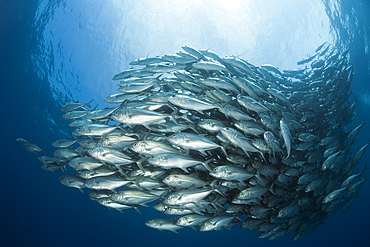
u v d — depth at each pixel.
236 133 5.10
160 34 20.59
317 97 9.91
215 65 6.12
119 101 6.31
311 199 7.02
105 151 5.20
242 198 5.47
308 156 7.20
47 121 20.23
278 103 7.25
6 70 19.22
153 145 4.96
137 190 5.59
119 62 20.42
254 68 8.18
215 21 20.20
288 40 20.70
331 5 18.42
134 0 19.02
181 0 19.17
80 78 19.78
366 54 19.03
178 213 5.70
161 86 6.70
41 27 18.41
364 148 7.44
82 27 19.05
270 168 6.02
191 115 6.48
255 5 19.38
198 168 6.07
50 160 7.70
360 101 20.42
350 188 7.25
